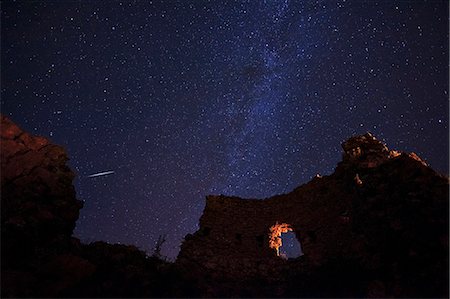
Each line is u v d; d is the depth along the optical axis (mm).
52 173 11828
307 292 10797
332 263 11086
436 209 9289
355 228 11117
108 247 11945
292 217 12570
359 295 9820
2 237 9695
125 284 10695
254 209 13148
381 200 10680
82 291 9828
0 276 8875
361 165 11797
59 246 10805
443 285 8477
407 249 9547
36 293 9031
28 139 11906
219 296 11125
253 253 12289
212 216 13227
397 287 9211
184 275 11688
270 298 10984
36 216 10680
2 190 10320
